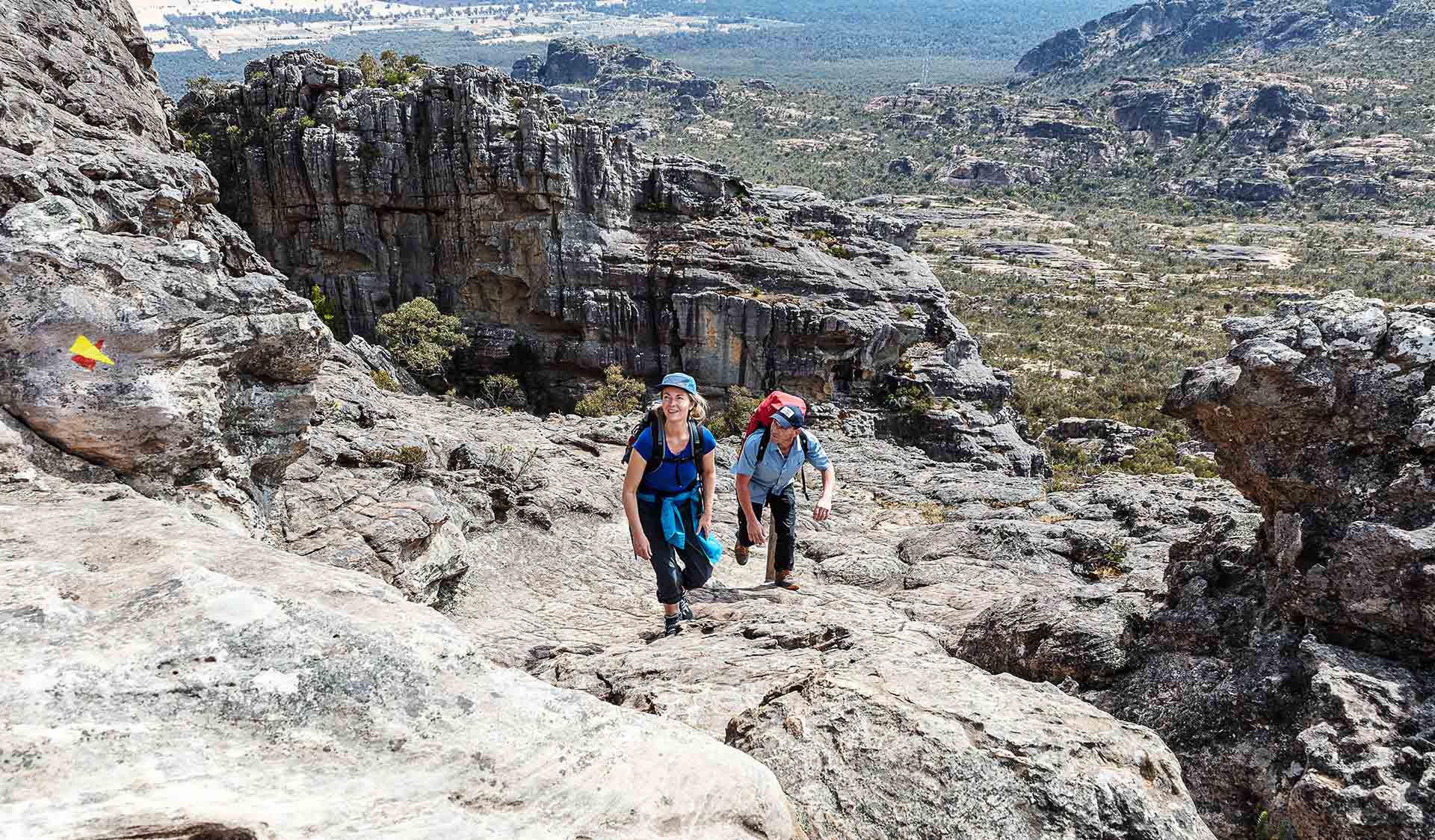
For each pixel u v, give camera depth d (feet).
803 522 46.11
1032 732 12.94
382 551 27.17
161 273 19.63
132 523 13.38
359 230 214.07
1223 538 21.39
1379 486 17.20
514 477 40.98
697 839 8.77
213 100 223.30
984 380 213.46
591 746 9.60
